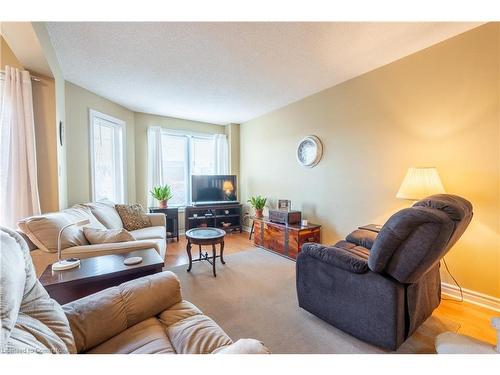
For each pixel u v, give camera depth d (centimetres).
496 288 198
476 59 200
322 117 338
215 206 469
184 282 255
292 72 279
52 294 136
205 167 526
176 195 491
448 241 137
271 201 441
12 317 64
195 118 489
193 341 102
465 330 173
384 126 267
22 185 203
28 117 204
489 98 196
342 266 164
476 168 204
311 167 358
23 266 83
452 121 216
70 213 230
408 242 135
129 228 330
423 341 160
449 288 221
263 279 262
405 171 250
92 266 160
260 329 175
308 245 191
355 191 299
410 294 151
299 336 167
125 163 409
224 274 277
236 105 402
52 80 227
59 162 240
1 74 196
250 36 205
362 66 266
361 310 157
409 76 243
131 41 212
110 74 280
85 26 189
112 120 379
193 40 211
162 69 268
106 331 106
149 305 121
